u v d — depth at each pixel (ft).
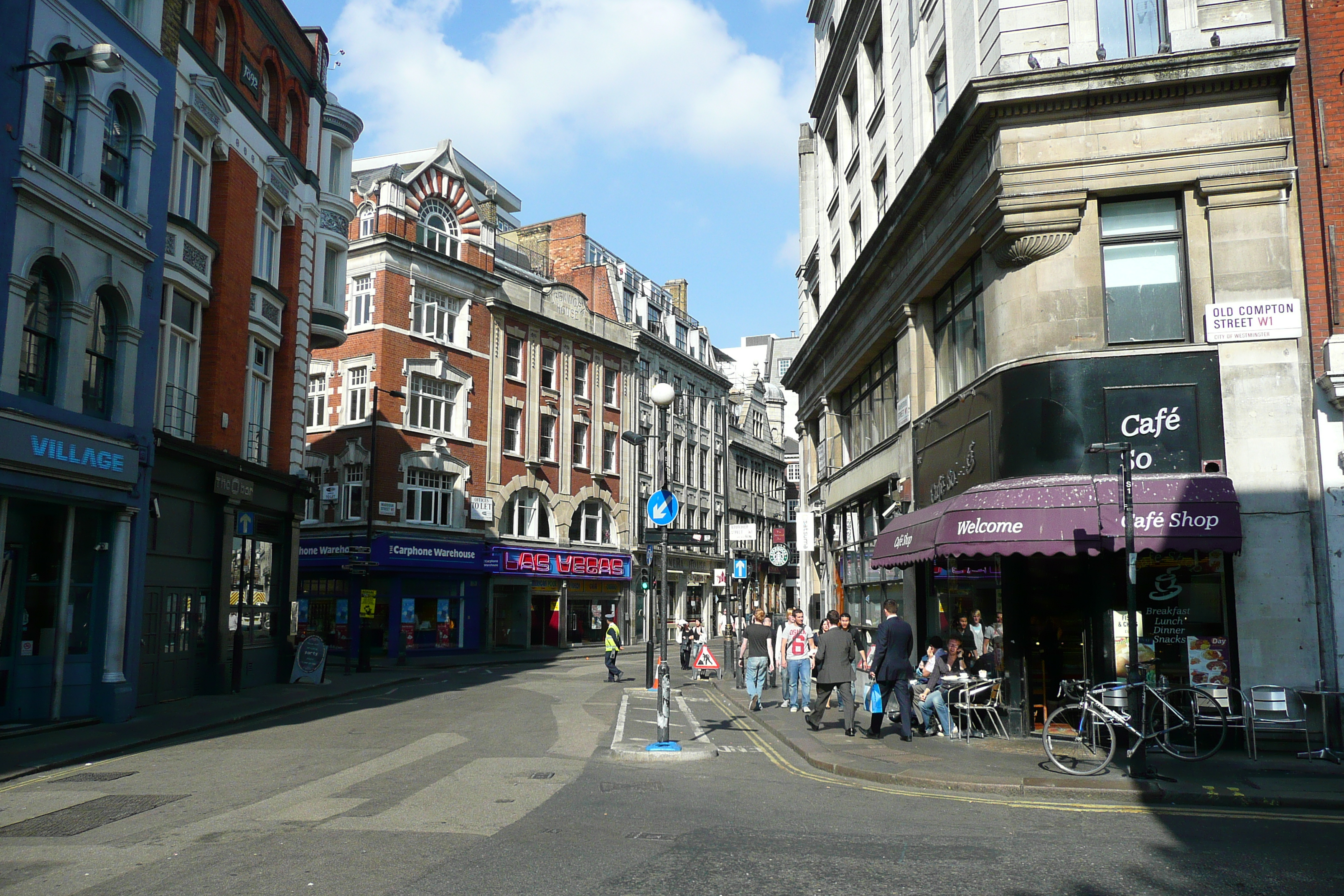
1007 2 43.70
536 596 145.38
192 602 63.77
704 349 212.23
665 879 20.25
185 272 60.70
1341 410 38.58
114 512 52.03
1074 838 24.27
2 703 46.60
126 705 51.44
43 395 47.39
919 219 54.75
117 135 53.31
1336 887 20.01
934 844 23.54
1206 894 19.47
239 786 31.96
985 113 42.68
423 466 125.08
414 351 126.72
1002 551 38.60
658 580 178.19
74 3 48.39
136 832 25.25
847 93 81.51
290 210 79.41
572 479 154.81
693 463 199.21
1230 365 39.68
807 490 102.42
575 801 28.81
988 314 45.44
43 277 47.39
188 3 62.44
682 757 37.70
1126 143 41.39
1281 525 38.55
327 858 21.99
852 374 78.43
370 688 76.28
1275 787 30.37
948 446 50.96
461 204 137.49
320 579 126.52
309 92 83.92
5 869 21.67
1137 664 33.17
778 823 25.86
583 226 181.98
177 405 61.93
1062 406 40.55
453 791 30.55
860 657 63.10
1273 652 38.06
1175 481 38.09
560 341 154.10
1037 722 43.16
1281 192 40.14
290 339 79.92
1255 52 39.55
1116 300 41.75
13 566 47.60
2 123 43.57
